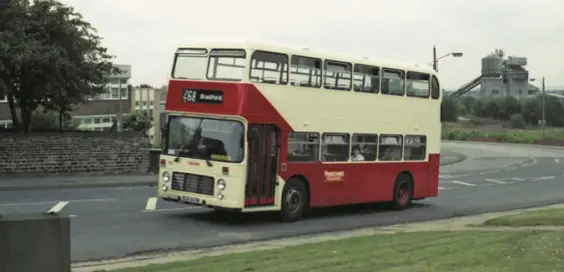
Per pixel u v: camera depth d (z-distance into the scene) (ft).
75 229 47.88
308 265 31.12
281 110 54.19
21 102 94.73
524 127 412.36
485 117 442.50
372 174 64.44
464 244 37.91
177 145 54.13
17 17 88.02
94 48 96.84
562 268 29.43
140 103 256.93
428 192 72.43
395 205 68.39
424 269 29.45
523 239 39.09
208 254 38.68
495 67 469.57
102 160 95.61
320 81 57.88
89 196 70.95
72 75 90.84
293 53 55.26
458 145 302.04
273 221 56.03
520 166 165.78
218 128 52.21
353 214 64.49
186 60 54.44
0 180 83.30
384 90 65.41
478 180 118.93
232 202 50.72
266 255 35.42
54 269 23.81
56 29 90.84
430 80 71.61
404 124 68.28
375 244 38.91
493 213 69.62
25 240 23.41
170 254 39.34
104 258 37.35
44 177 88.69
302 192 56.90
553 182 115.55
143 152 99.40
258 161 52.49
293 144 55.57
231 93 51.60
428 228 53.98
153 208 61.26
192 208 62.08
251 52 51.75
